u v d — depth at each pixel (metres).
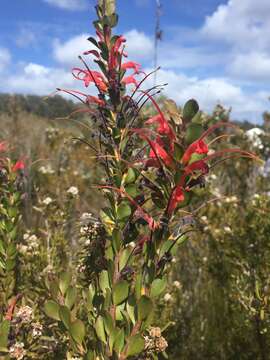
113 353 1.83
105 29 2.12
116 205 2.04
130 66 2.15
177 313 4.37
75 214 5.04
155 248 1.80
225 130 6.67
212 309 4.70
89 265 2.50
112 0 2.14
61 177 7.23
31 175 6.12
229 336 4.16
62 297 2.16
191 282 5.13
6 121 10.08
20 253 3.61
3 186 3.08
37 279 3.28
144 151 2.13
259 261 4.21
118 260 1.98
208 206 5.50
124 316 1.87
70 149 8.56
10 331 2.43
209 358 4.26
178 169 1.69
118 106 2.09
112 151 2.07
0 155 3.20
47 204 4.30
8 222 2.92
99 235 2.41
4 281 2.92
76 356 2.24
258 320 3.50
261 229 4.38
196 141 1.67
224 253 4.72
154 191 1.81
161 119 1.74
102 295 2.09
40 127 10.58
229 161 6.84
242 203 6.41
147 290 1.80
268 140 7.00
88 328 2.57
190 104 1.71
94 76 2.13
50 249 3.78
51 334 2.72
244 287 3.87
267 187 6.61
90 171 8.19
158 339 2.00
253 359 3.88
